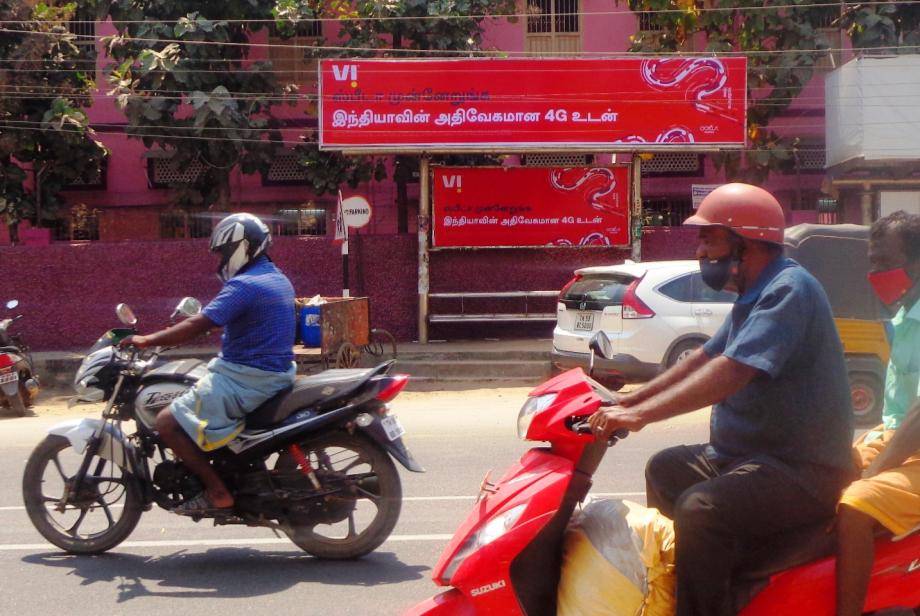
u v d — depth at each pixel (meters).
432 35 17.47
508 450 9.19
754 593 3.37
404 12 17.38
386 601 5.09
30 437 10.66
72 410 13.05
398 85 15.62
